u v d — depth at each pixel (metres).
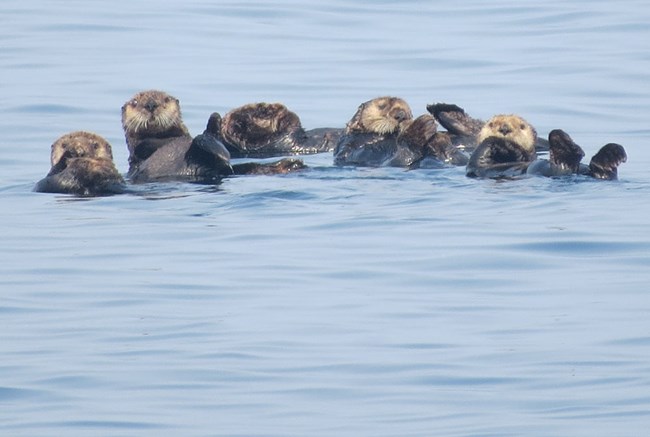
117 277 23.34
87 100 40.88
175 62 45.69
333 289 22.52
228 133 38.03
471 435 16.41
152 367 18.97
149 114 33.78
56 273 23.62
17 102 40.38
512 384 18.14
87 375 18.69
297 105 40.62
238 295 22.23
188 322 20.92
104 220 27.19
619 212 26.52
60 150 31.77
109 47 47.75
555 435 16.34
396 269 23.50
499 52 46.53
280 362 19.12
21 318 21.25
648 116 38.62
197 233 26.03
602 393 17.67
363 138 34.97
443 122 36.50
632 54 45.44
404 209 27.41
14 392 18.12
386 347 19.69
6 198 29.55
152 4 55.75
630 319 20.55
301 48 47.75
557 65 44.44
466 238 25.17
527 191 28.47
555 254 24.06
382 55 46.53
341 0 56.44
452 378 18.42
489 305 21.53
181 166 31.27
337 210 27.48
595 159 29.41
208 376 18.62
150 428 16.91
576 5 54.09
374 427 16.81
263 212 27.45
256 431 16.75
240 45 48.22
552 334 20.03
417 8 54.59
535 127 37.69
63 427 16.95
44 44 48.09
